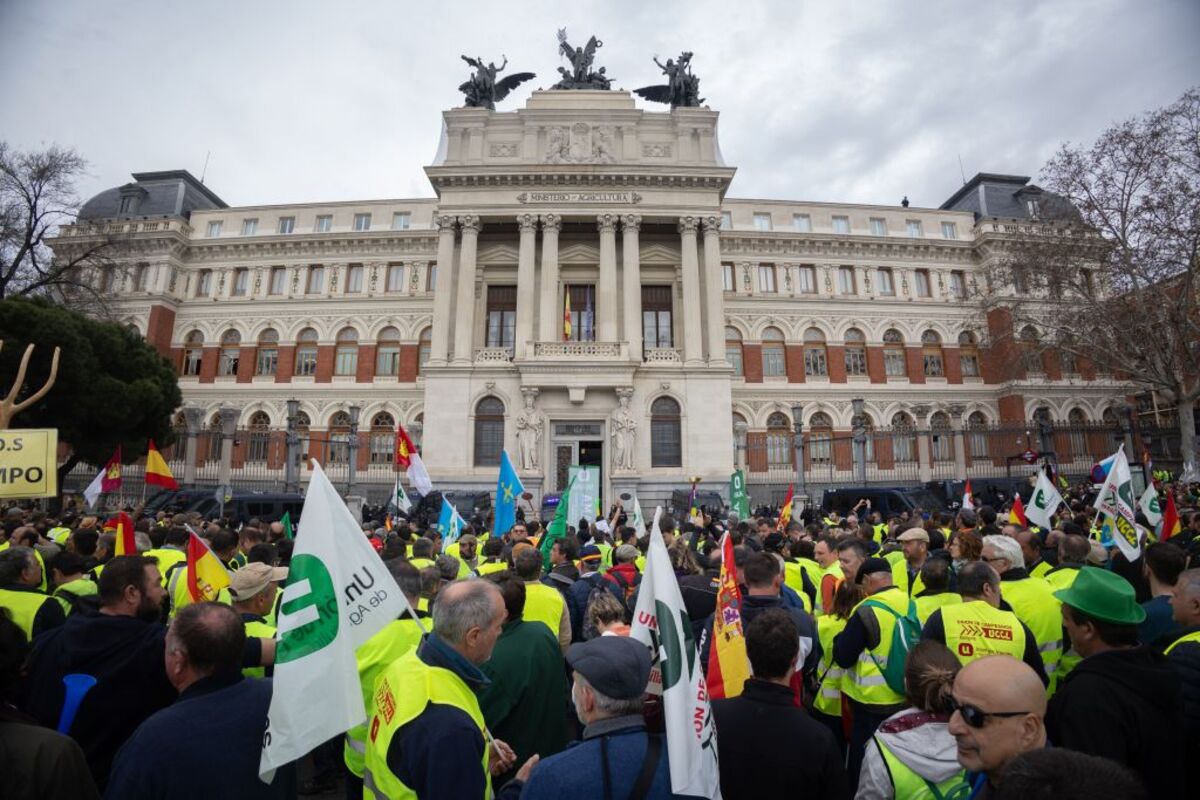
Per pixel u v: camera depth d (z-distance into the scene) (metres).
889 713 5.33
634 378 38.22
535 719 5.21
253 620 5.72
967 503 19.56
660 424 38.28
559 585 9.05
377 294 49.97
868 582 6.30
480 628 3.92
